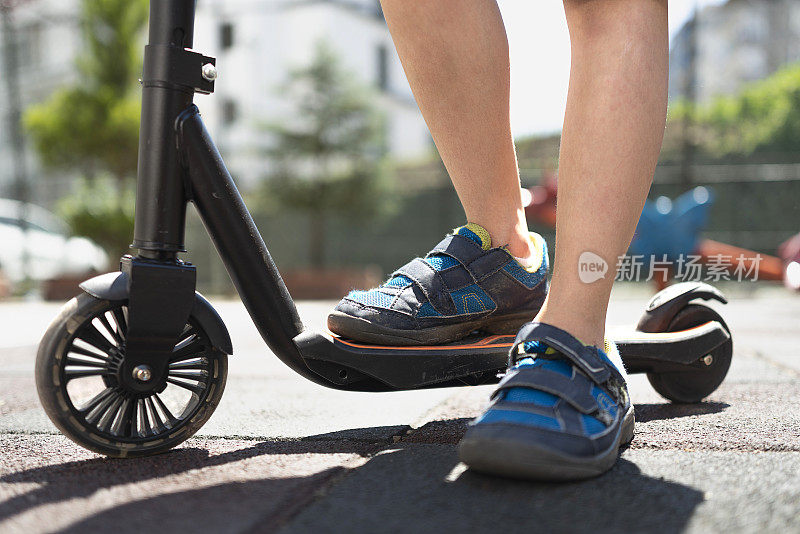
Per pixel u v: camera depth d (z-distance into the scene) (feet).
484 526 1.96
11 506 2.18
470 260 3.34
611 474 2.47
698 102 28.37
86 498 2.25
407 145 52.70
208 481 2.43
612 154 2.60
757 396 4.10
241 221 2.86
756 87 29.25
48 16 23.89
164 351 2.72
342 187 24.35
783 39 44.47
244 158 30.25
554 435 2.35
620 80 2.61
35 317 12.96
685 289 3.89
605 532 1.91
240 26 43.32
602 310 2.73
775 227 21.90
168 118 2.71
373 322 3.14
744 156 25.38
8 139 39.47
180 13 2.72
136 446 2.76
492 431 2.36
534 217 17.40
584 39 2.73
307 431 3.33
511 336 3.47
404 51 3.29
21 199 22.39
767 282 17.01
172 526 1.98
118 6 22.21
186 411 2.90
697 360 3.80
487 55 3.22
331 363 3.10
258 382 5.04
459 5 3.16
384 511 2.09
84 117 21.84
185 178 2.77
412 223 28.71
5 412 3.84
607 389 2.67
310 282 21.59
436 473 2.49
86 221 21.24
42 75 46.80
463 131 3.34
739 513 2.05
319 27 45.03
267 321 2.98
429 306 3.23
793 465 2.56
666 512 2.07
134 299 2.64
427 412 3.83
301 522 2.01
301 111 24.68
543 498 2.20
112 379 2.74
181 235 2.78
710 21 44.75
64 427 2.63
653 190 22.76
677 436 3.07
